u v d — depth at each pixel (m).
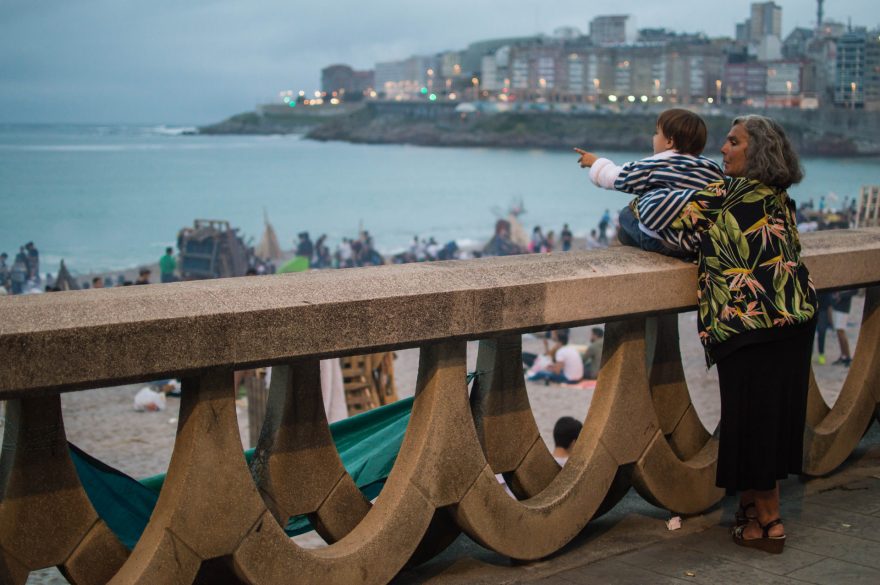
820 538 3.99
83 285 43.22
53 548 2.71
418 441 3.26
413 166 180.50
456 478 3.32
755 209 3.59
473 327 3.16
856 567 3.69
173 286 2.77
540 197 113.38
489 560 3.71
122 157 197.88
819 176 142.50
